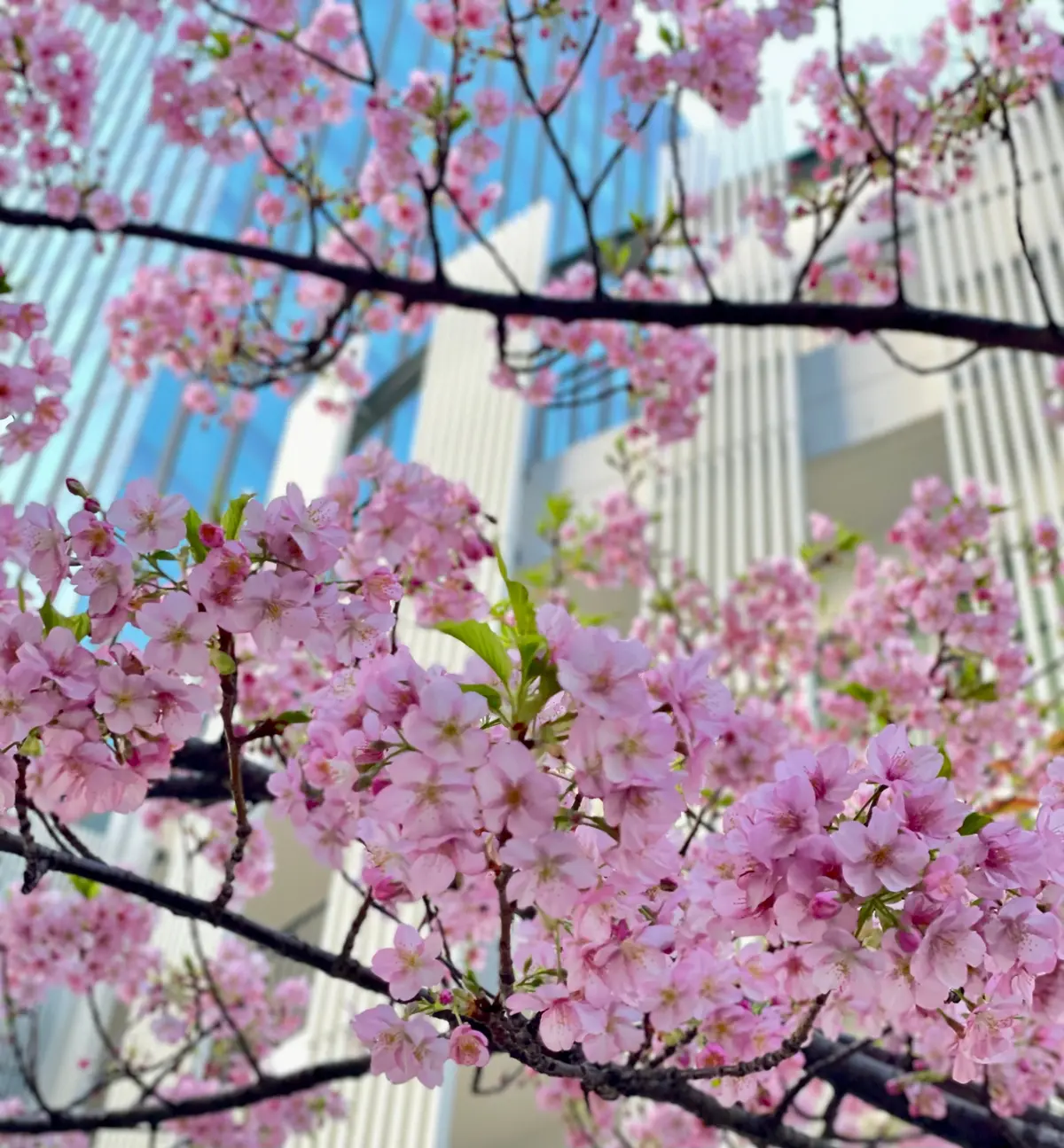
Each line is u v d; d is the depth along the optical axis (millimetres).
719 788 1986
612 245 2953
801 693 4996
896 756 1050
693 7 2506
